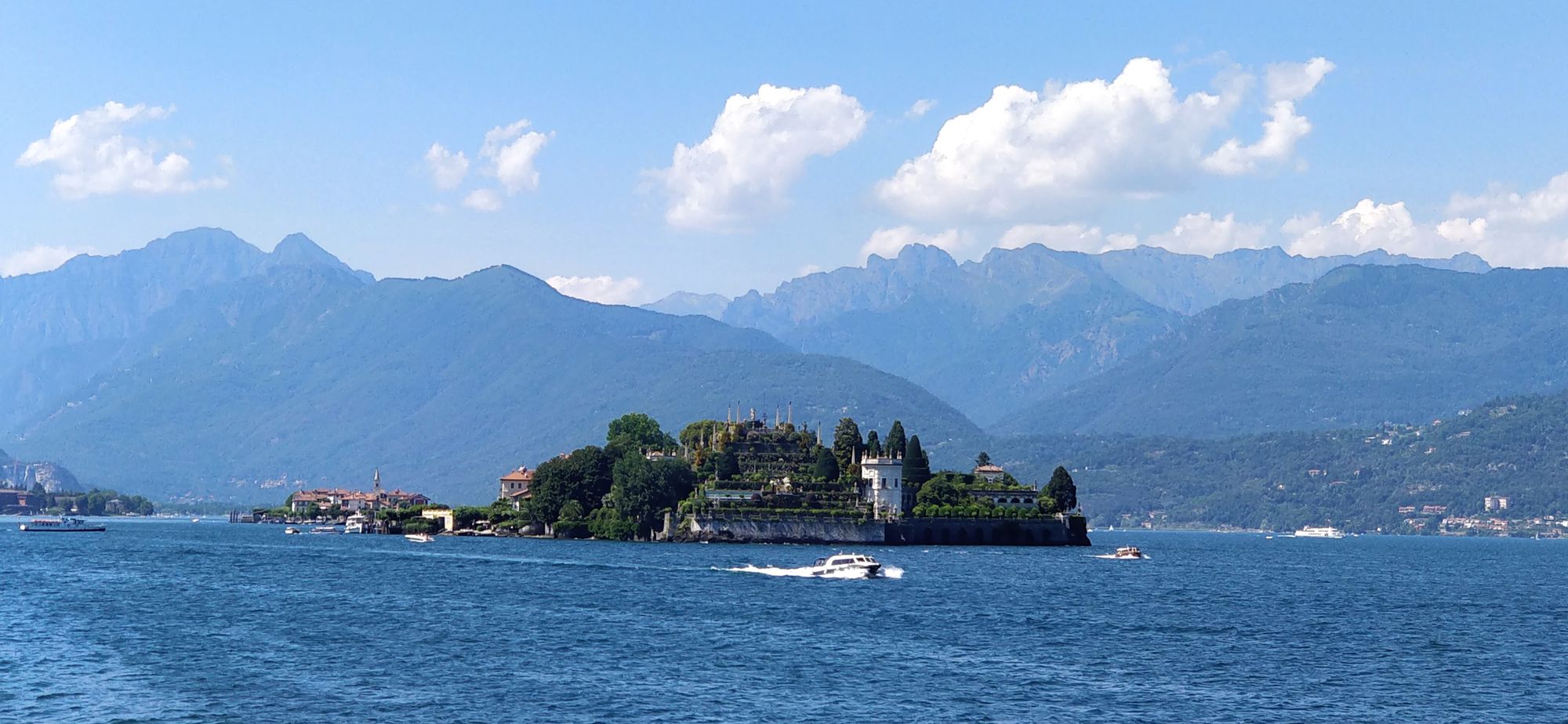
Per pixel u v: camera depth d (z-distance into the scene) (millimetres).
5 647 148500
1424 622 191750
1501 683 137625
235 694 123375
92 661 140125
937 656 148000
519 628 166250
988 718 117375
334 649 148875
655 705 120188
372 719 114188
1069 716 118500
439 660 141875
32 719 113562
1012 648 154875
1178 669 142375
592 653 147000
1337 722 118625
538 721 114188
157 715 115250
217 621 172500
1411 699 128750
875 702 122750
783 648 151625
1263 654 154250
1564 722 119938
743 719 115875
